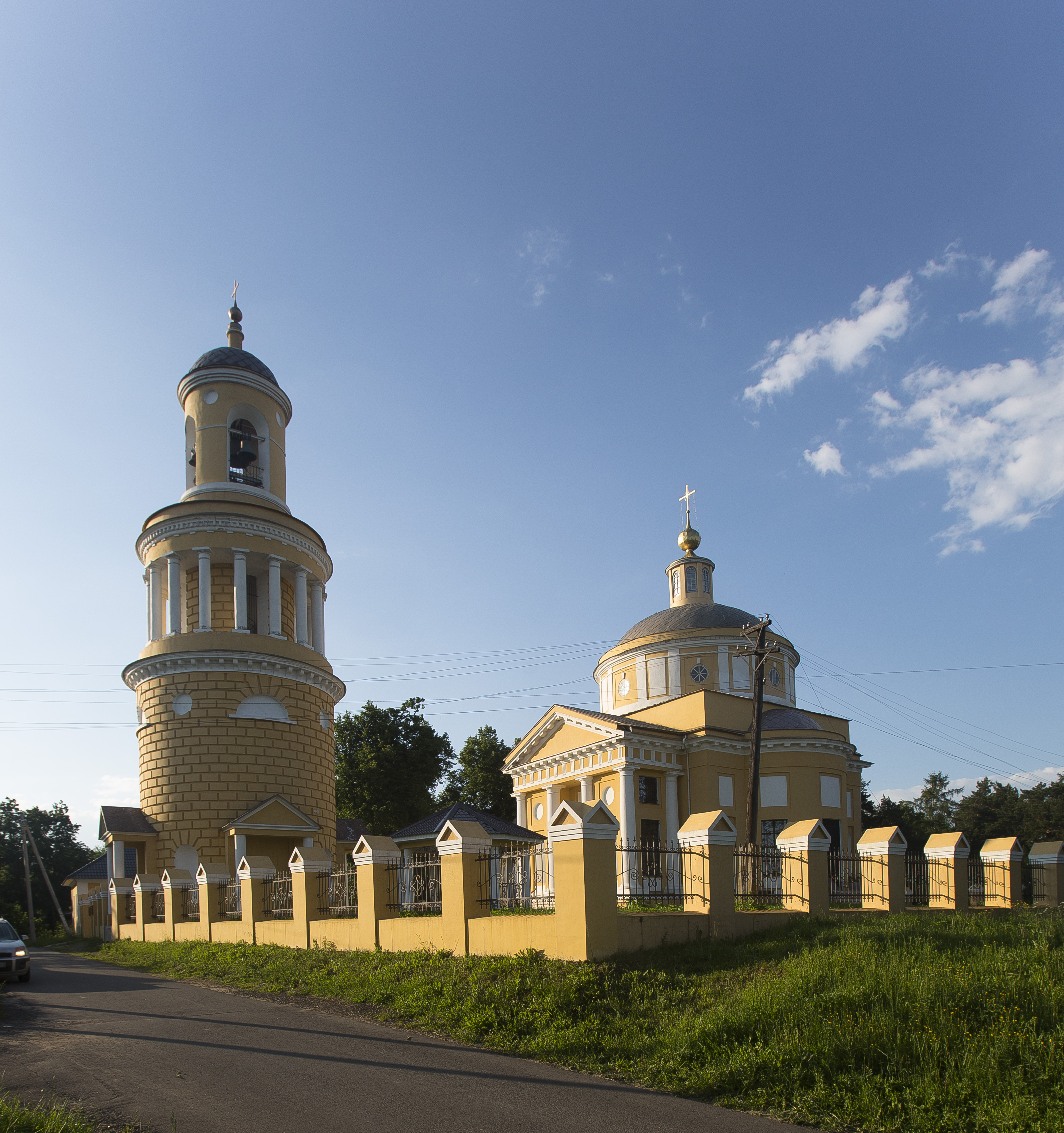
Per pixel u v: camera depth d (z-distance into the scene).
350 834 43.56
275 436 40.19
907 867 22.64
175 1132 8.84
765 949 14.67
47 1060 11.99
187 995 18.44
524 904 17.06
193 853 33.28
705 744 36.53
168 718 34.47
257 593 38.59
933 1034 10.17
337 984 17.20
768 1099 9.77
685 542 50.62
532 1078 10.73
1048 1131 8.39
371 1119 9.22
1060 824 62.84
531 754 40.94
